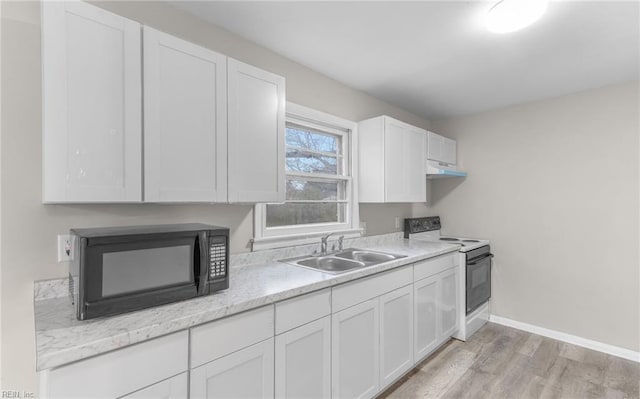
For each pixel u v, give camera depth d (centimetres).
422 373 233
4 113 122
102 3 146
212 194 149
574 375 231
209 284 134
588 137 278
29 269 126
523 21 167
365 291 191
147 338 102
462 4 161
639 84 254
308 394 156
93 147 116
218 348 121
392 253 245
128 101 124
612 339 265
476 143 350
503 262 329
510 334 303
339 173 277
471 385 218
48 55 107
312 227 247
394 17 174
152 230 125
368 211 296
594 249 275
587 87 274
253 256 204
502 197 330
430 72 247
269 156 174
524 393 209
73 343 90
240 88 161
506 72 245
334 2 162
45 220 130
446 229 373
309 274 176
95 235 106
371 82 267
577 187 284
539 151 305
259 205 207
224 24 183
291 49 212
